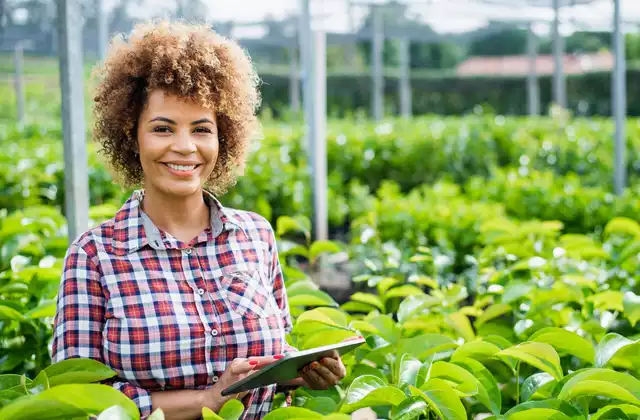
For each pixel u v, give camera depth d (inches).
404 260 188.9
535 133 511.2
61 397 75.4
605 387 84.0
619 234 187.6
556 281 142.9
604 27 521.0
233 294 91.7
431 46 1808.6
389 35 697.6
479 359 103.3
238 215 98.3
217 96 92.7
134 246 89.1
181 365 87.9
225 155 102.1
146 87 91.8
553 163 450.3
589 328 122.0
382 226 243.4
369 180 443.2
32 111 987.9
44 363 127.6
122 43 94.7
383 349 112.9
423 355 107.7
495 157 458.0
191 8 523.8
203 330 88.8
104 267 87.8
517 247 164.1
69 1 143.9
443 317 129.5
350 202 333.7
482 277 165.0
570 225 286.7
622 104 309.3
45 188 298.4
